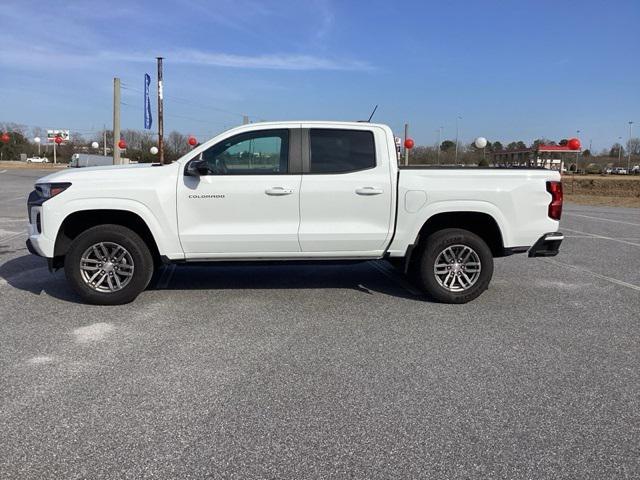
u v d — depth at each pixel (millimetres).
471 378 3992
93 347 4547
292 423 3303
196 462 2885
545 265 8367
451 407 3533
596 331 5105
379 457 2947
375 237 5875
